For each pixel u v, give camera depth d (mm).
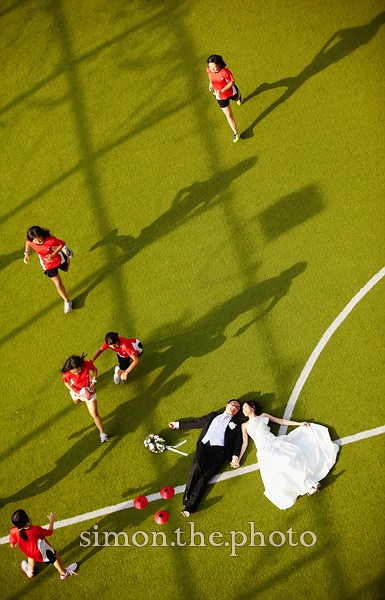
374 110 10953
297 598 8141
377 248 9961
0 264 10914
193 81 11828
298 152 10883
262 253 10266
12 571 8766
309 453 8711
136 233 10781
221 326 9875
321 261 10031
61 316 10336
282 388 9320
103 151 11547
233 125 10891
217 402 9383
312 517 8516
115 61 12312
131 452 9258
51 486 9188
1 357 10180
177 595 8367
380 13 11711
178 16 12484
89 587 8547
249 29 12102
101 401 9664
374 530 8305
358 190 10422
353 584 8102
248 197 10711
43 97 12242
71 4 13023
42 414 9688
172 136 11438
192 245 10531
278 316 9781
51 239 9367
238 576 8367
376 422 8867
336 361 9344
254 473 8867
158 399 9547
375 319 9492
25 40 12852
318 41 11727
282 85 11477
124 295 10344
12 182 11562
